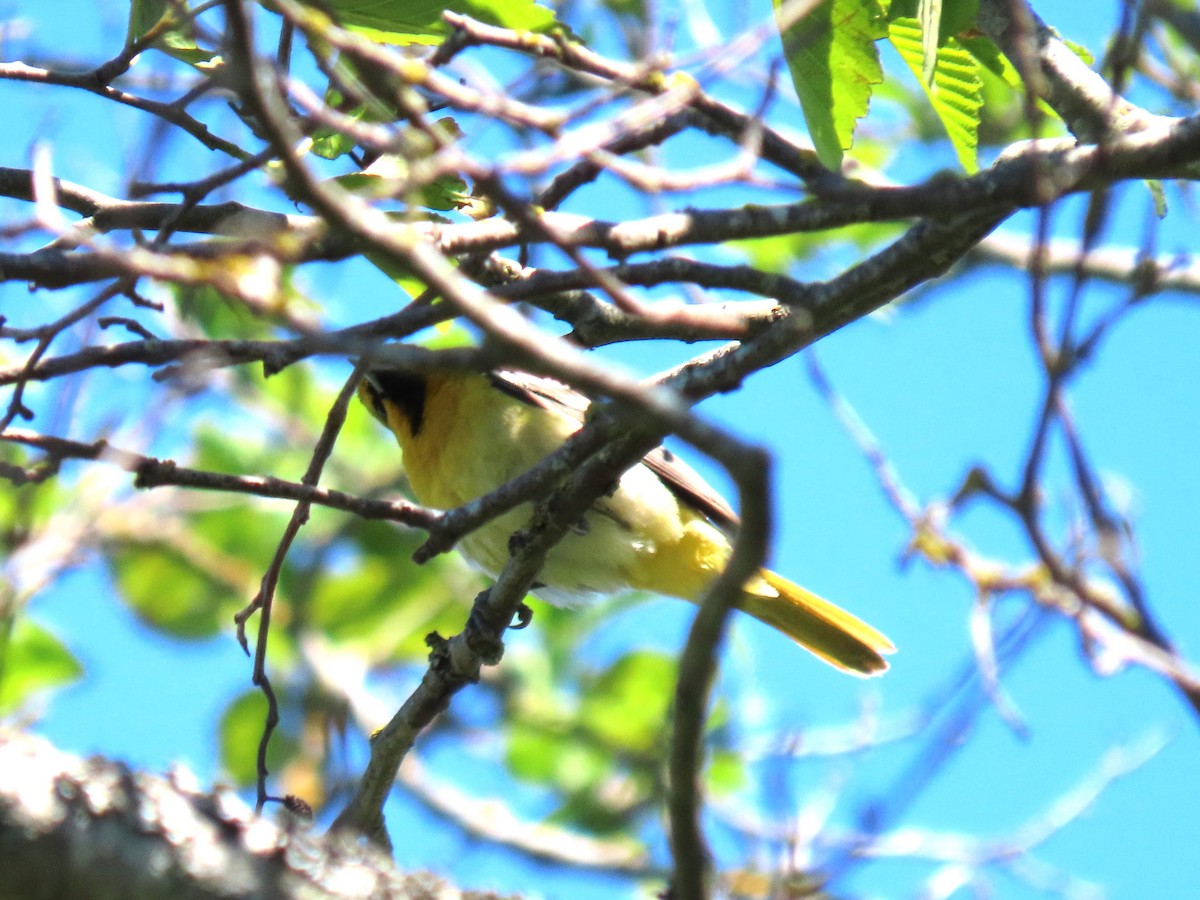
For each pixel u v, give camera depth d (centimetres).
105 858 454
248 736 1395
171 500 1438
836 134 656
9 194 729
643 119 561
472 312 427
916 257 636
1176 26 745
